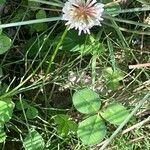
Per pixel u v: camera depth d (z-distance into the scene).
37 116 0.10
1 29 0.10
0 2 0.10
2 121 0.10
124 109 0.10
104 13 0.10
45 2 0.10
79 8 0.09
